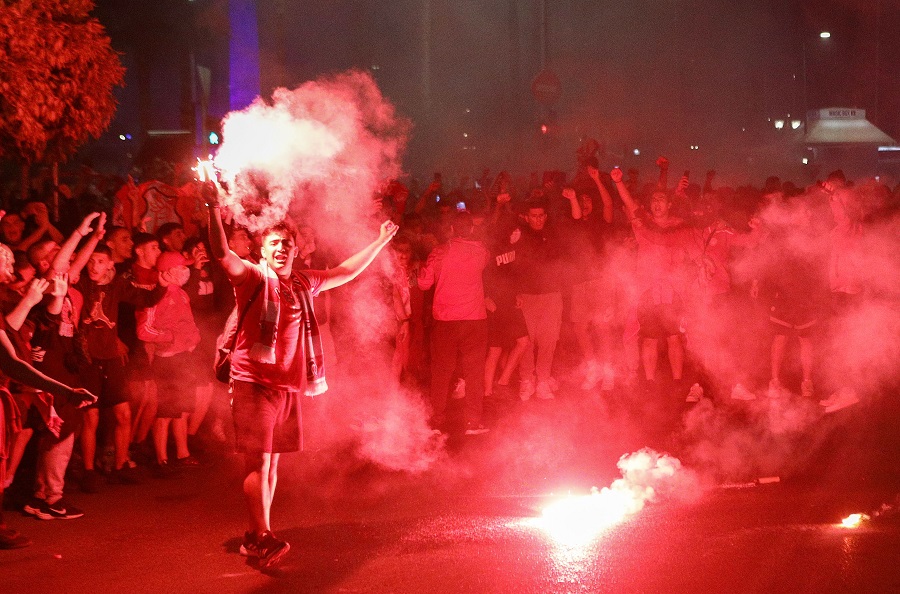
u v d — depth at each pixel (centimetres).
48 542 651
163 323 833
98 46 898
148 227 1168
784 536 618
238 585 559
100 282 790
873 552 581
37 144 909
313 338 612
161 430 841
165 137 1891
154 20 2883
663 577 548
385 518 690
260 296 587
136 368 821
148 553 624
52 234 984
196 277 938
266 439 589
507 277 1122
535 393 1166
